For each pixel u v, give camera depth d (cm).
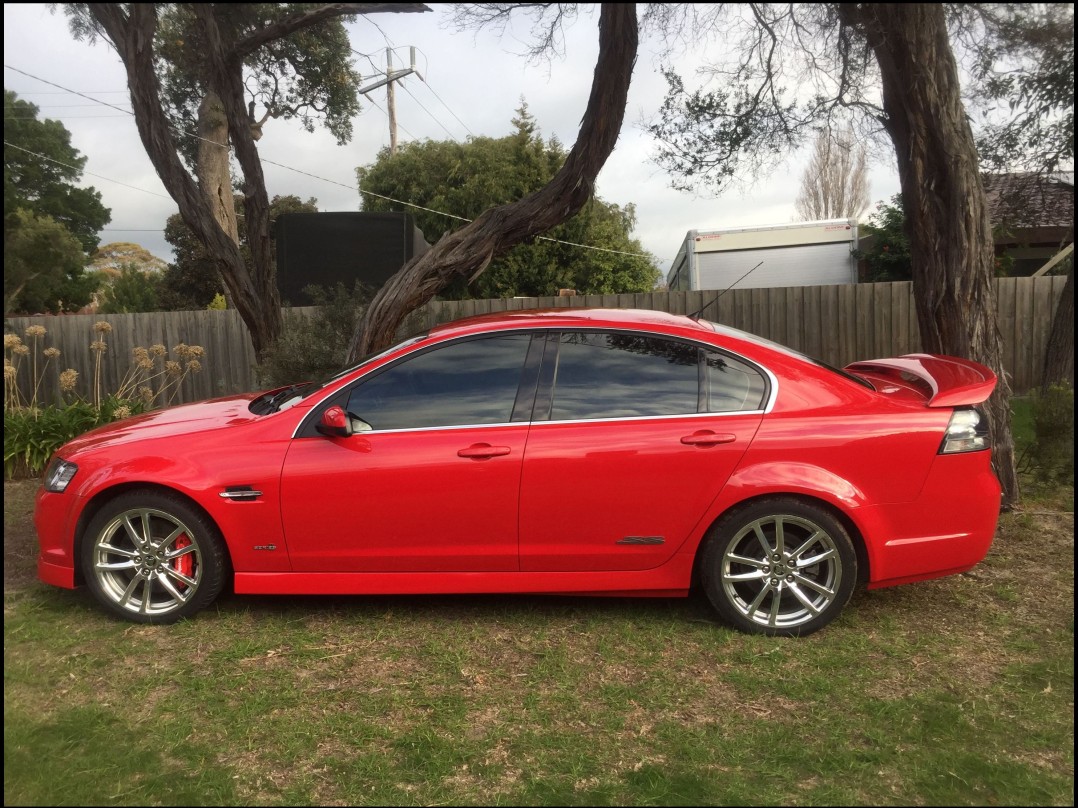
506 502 359
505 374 373
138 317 1011
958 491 357
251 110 781
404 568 370
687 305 996
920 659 346
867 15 429
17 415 735
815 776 263
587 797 252
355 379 375
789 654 350
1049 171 587
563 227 2345
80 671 332
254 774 264
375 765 269
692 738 285
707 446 355
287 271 1055
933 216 529
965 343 534
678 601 412
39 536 382
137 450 372
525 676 332
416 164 2259
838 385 368
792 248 1412
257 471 362
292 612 396
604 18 542
